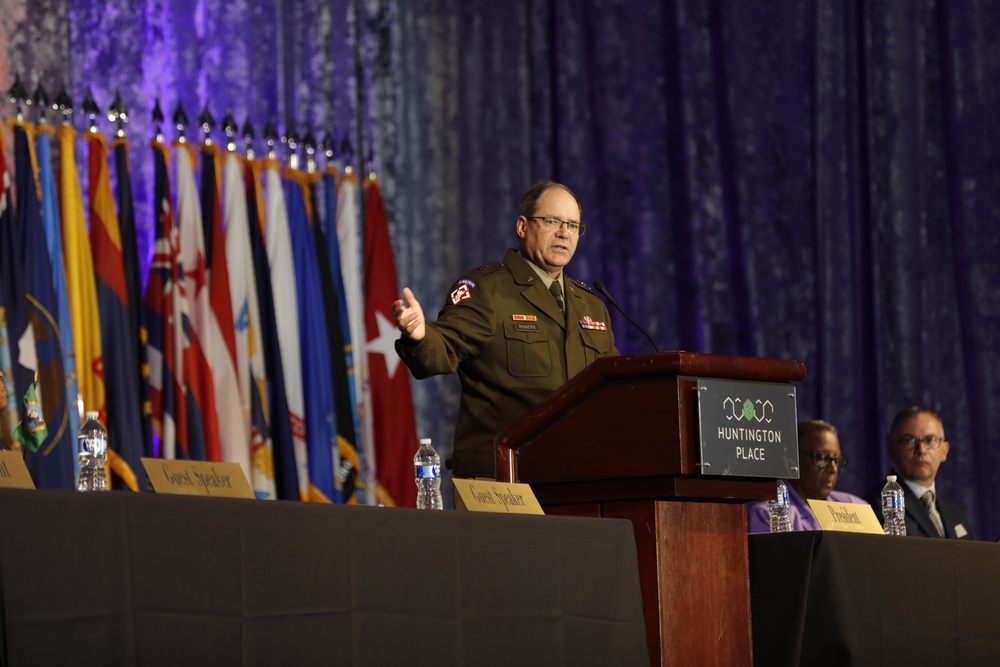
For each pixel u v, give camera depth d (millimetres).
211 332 16656
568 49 21594
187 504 5184
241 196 17422
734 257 21703
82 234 15734
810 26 22422
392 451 18500
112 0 17484
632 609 6668
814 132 22062
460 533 6066
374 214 19250
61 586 4793
